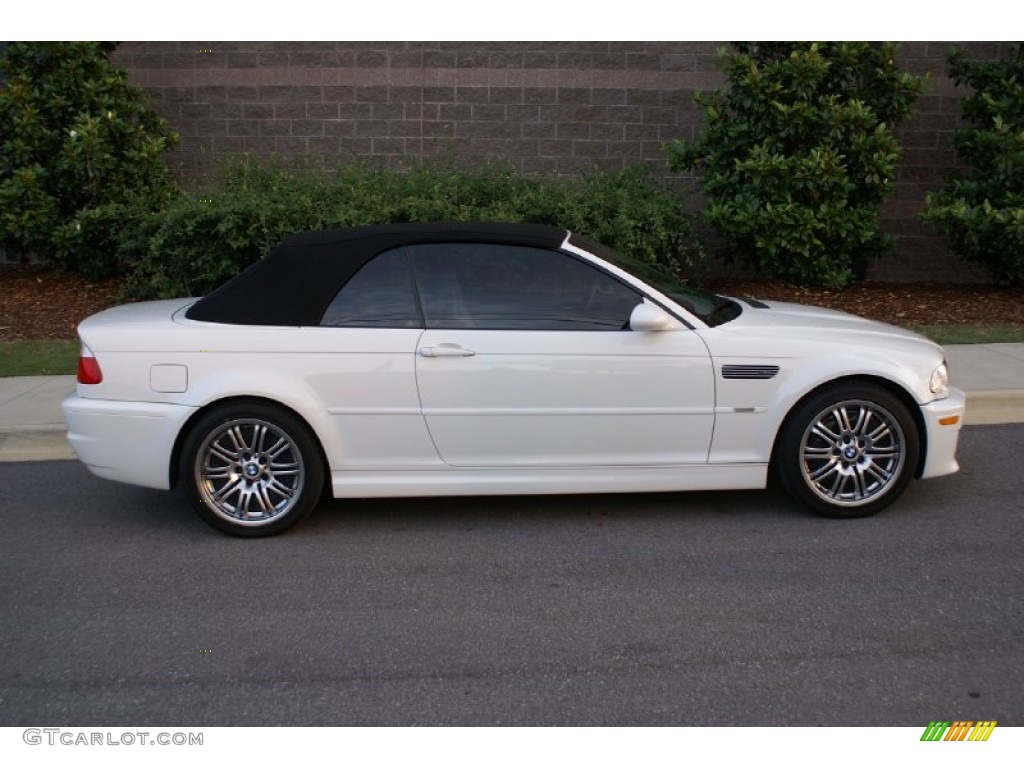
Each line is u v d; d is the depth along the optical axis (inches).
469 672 158.6
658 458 216.4
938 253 482.9
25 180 418.0
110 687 156.3
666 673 156.9
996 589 184.4
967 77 438.9
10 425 285.7
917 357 218.1
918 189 479.2
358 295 216.2
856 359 213.6
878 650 162.4
